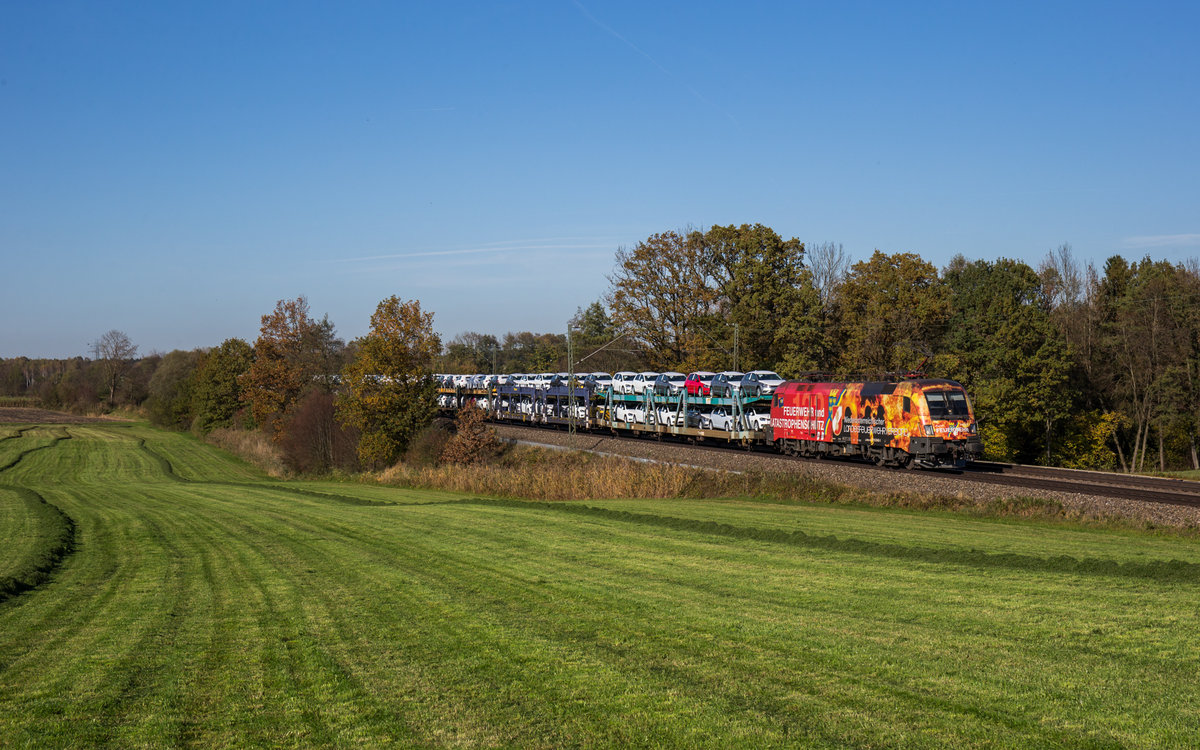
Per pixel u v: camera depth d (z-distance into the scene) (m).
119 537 24.41
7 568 18.61
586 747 7.26
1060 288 76.44
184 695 9.02
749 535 20.12
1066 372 59.81
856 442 39.97
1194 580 13.20
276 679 9.51
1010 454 62.62
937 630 10.33
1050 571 14.43
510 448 54.84
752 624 10.95
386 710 8.37
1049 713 7.51
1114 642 9.57
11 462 69.00
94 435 95.56
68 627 12.83
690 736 7.36
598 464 40.22
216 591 15.45
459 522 24.19
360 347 56.62
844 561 15.82
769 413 47.78
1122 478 32.06
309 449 60.91
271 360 80.69
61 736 7.85
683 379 56.25
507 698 8.54
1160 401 59.22
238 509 31.83
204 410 92.50
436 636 11.12
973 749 6.83
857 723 7.45
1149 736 6.96
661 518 23.39
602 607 12.33
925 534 20.33
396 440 55.78
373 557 18.48
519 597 13.34
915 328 62.44
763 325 67.25
